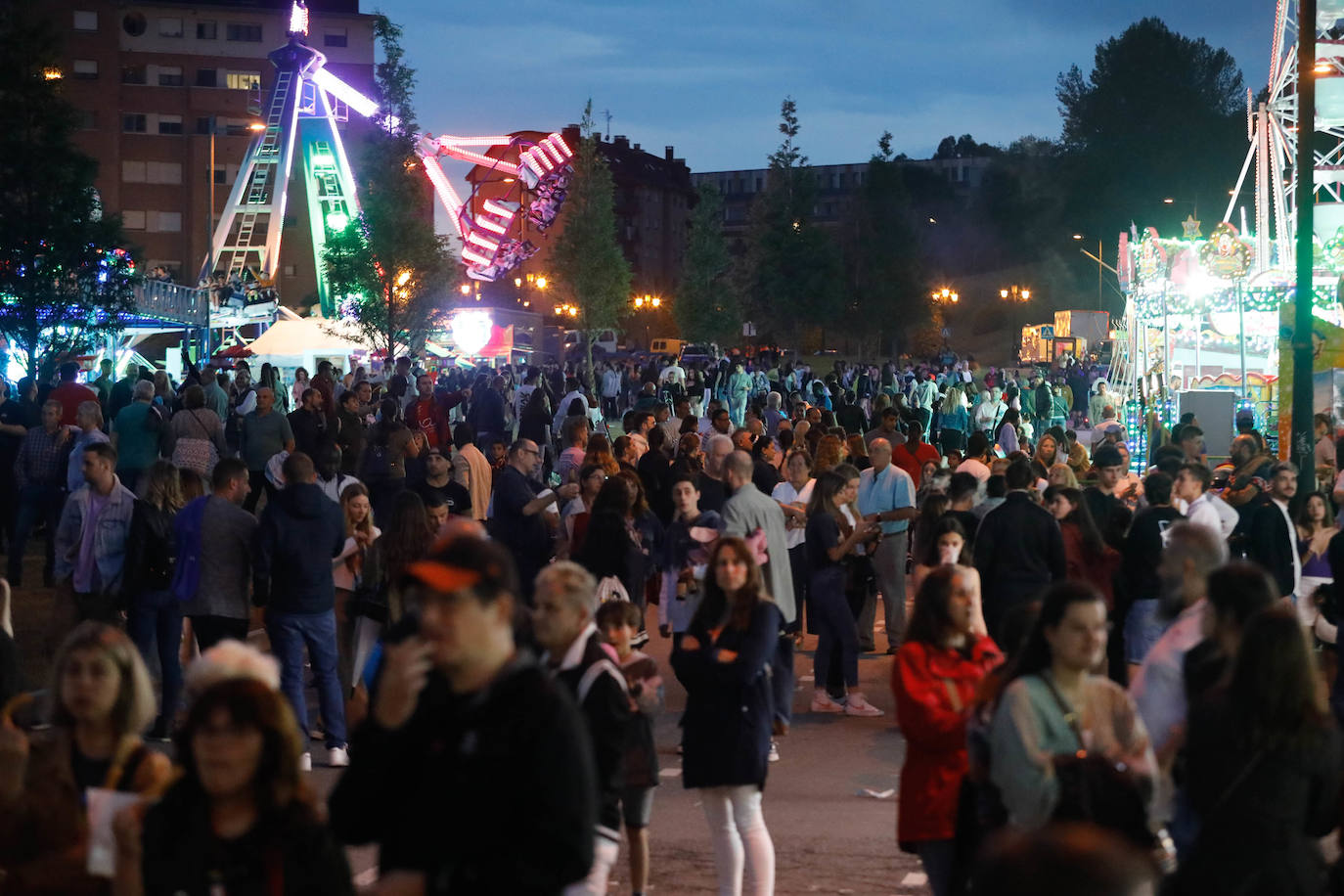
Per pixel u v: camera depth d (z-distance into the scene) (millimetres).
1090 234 111688
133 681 5262
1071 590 5039
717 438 15789
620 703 5977
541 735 3699
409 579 3721
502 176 114062
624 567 10562
